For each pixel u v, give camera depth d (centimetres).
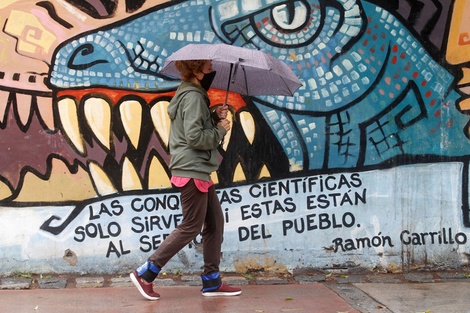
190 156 464
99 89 534
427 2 556
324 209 558
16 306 468
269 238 555
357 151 557
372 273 563
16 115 527
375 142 558
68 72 531
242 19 546
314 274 558
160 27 539
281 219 555
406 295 510
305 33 550
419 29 557
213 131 462
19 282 520
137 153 539
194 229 475
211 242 491
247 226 553
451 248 566
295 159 554
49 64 529
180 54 453
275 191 554
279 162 553
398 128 559
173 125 475
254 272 555
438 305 485
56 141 532
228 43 545
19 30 525
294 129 553
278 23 548
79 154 534
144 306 471
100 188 538
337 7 551
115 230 541
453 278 557
